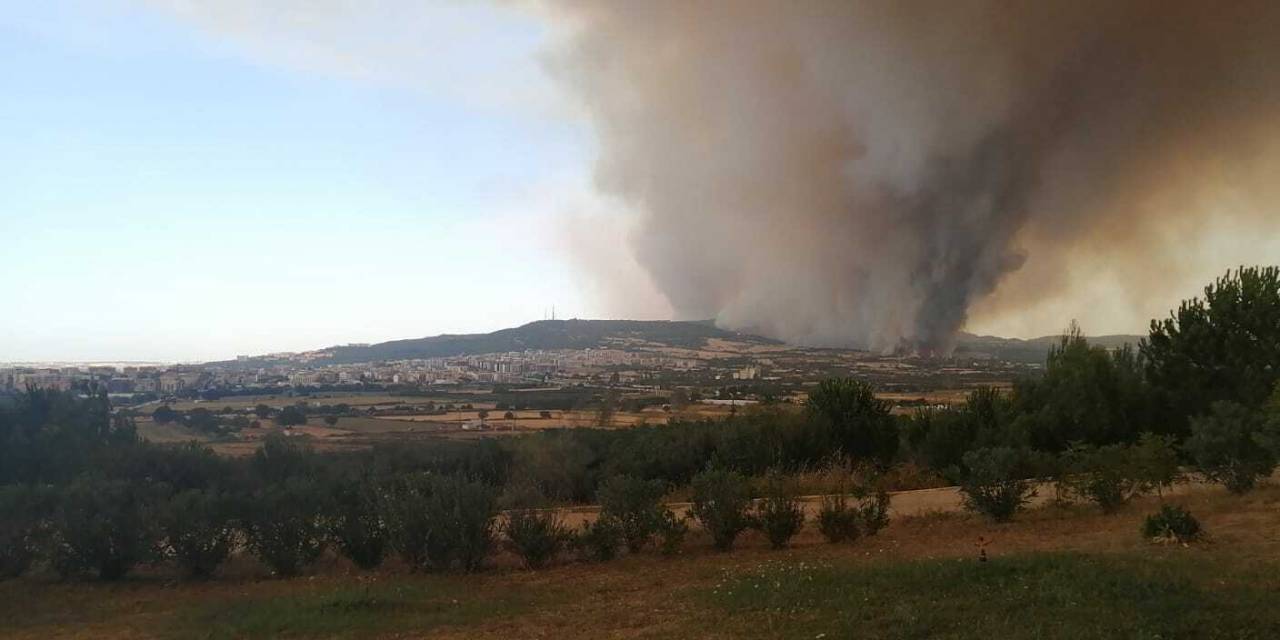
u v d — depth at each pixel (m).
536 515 10.40
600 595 8.00
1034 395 21.27
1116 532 9.45
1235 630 5.30
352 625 6.98
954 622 5.79
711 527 10.47
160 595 8.98
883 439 20.41
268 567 10.17
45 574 10.14
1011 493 11.27
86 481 11.08
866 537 10.73
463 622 7.02
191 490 11.12
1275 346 18.27
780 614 6.42
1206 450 11.78
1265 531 8.47
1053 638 5.29
